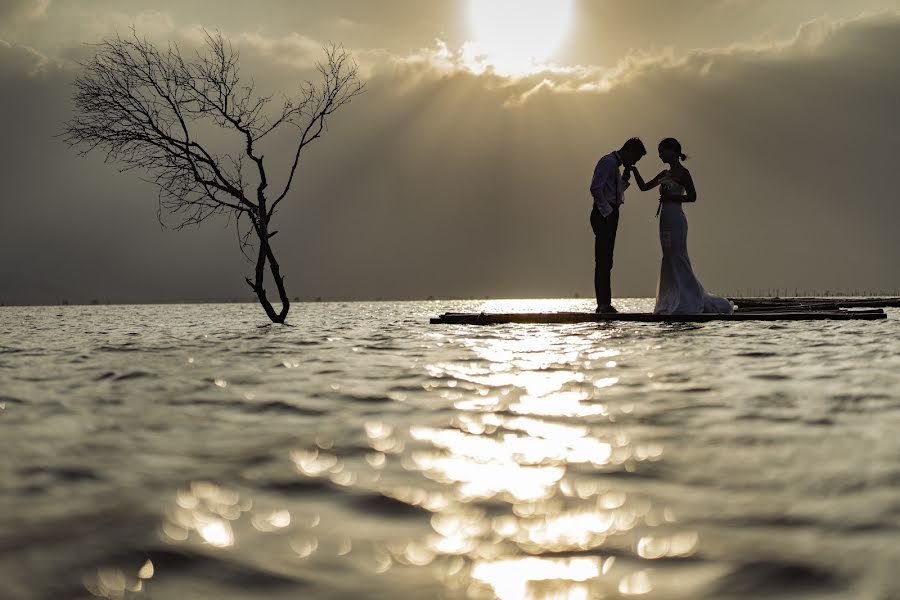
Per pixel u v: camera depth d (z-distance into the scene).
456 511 2.56
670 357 7.45
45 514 2.52
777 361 6.95
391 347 9.59
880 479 2.82
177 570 2.02
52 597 1.85
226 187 17.81
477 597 1.85
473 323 15.16
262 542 2.25
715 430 3.80
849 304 20.14
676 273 13.81
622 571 2.00
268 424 4.15
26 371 7.10
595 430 3.87
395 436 3.80
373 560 2.10
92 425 4.12
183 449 3.52
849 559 2.04
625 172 14.42
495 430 3.92
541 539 2.27
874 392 4.96
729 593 1.85
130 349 9.99
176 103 17.44
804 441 3.51
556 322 14.51
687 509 2.52
